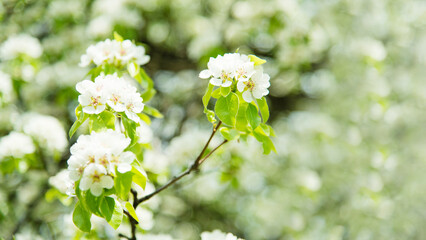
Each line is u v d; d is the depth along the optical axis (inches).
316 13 200.4
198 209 240.8
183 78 233.5
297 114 234.2
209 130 198.1
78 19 181.5
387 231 202.5
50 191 107.9
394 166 198.7
